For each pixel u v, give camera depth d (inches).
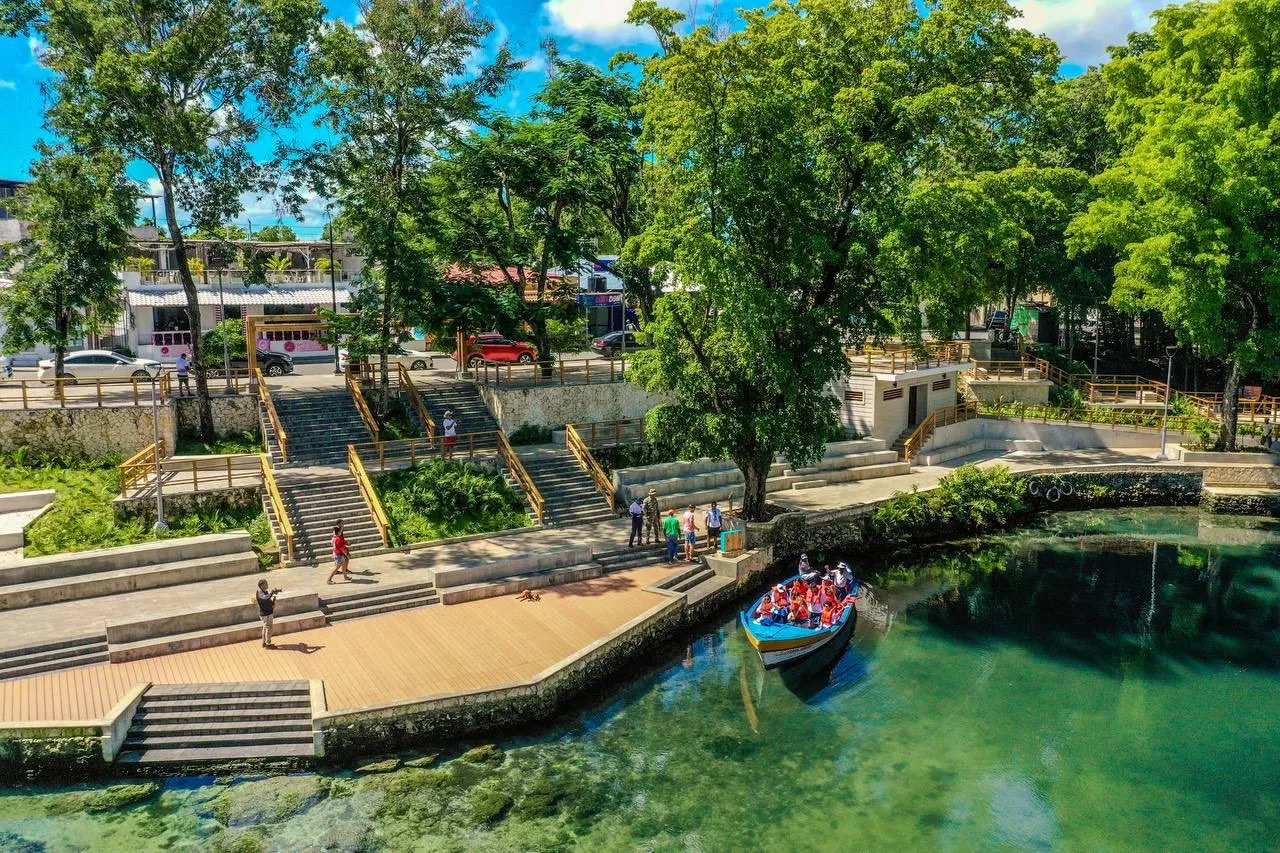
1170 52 1529.3
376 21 1197.1
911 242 991.0
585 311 2249.0
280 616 864.3
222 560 956.6
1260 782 702.5
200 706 714.8
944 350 1798.7
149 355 1857.8
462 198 1464.1
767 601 954.7
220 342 1584.6
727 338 1124.5
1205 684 874.1
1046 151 1800.0
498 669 783.7
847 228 1079.6
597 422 1402.6
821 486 1432.1
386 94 1205.7
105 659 776.3
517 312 1453.0
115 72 1005.2
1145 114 1505.9
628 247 1075.3
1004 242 1010.7
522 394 1368.1
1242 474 1540.4
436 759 703.1
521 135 1385.3
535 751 721.6
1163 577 1187.3
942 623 1027.9
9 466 1095.6
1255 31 1360.7
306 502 1083.3
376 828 613.0
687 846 604.7
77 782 658.8
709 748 735.1
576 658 799.7
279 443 1189.7
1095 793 683.4
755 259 1043.9
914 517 1320.1
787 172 992.2
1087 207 1769.2
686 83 964.6
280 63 1131.9
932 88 995.9
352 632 856.9
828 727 775.7
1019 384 1843.0
